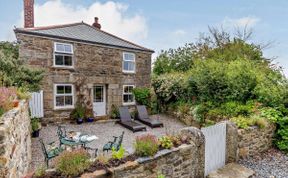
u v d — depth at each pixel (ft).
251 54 50.42
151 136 11.88
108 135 27.43
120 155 9.98
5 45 44.14
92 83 36.76
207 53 54.85
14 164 8.88
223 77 28.30
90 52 36.22
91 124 33.83
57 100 33.19
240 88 26.66
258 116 21.30
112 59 39.14
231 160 17.52
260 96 24.99
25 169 12.82
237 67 29.01
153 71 60.29
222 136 17.01
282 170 16.42
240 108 24.61
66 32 35.73
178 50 58.85
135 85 43.16
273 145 21.93
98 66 37.32
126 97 42.06
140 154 10.70
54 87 32.60
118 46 39.04
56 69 32.65
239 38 55.47
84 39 35.09
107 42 38.42
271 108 22.89
